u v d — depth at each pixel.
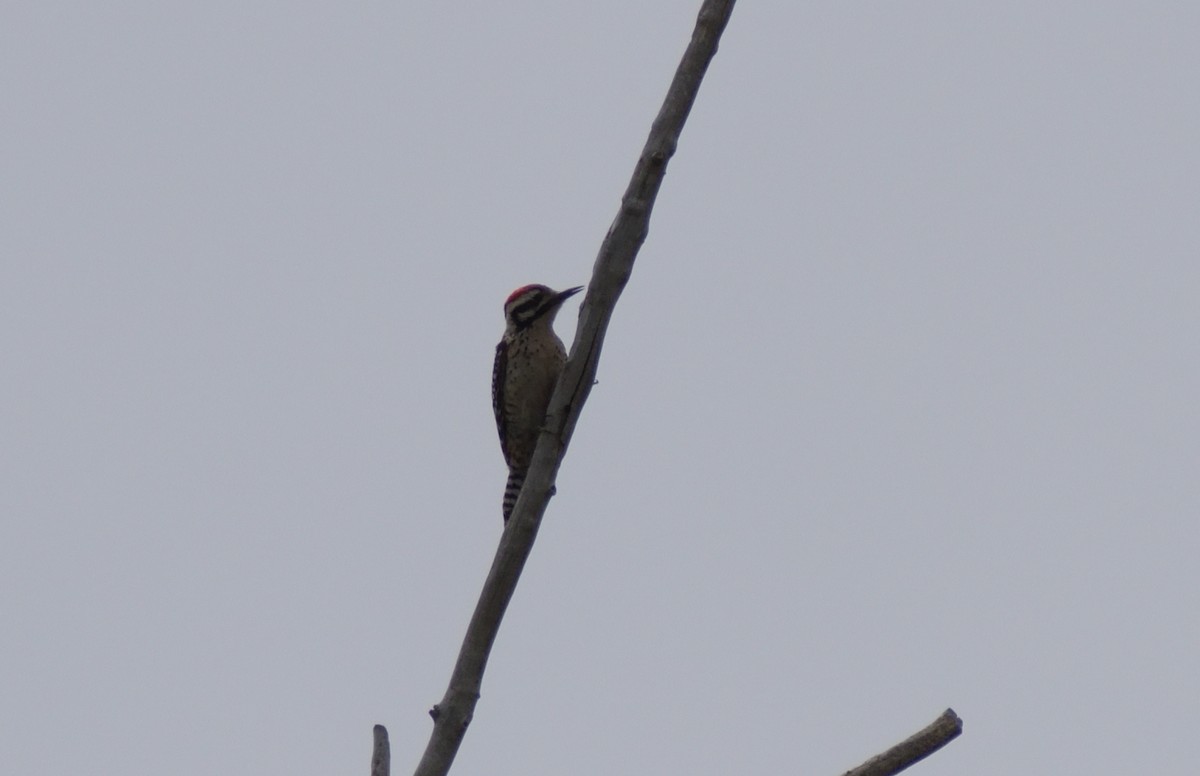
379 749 10.84
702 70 11.24
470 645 11.02
